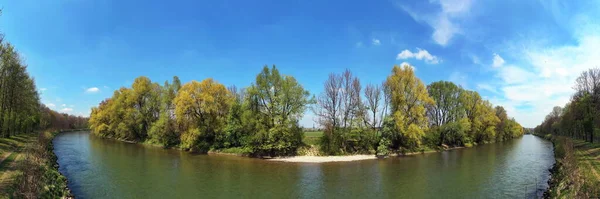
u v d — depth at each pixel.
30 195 16.73
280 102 52.38
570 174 25.06
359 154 52.81
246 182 30.88
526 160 47.97
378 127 56.53
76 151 52.97
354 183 30.92
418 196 25.97
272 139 49.72
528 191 27.42
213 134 57.53
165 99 64.00
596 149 46.91
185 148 58.66
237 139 55.09
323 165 42.75
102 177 31.22
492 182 31.14
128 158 45.41
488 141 91.19
